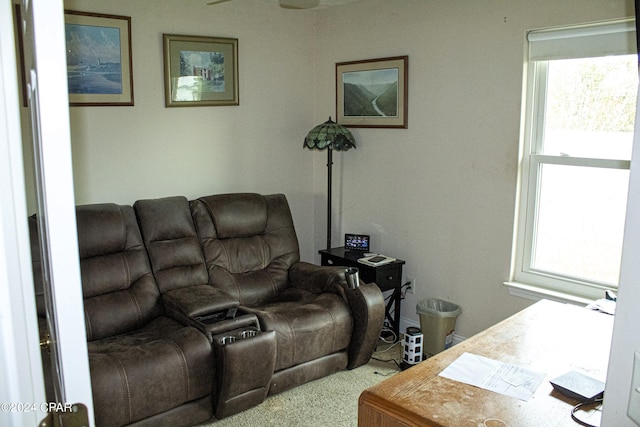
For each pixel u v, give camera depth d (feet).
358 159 13.84
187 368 8.36
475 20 10.93
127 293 10.00
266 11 13.46
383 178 13.28
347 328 10.55
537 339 6.27
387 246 13.44
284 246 12.48
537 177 10.65
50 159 2.62
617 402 2.63
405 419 4.62
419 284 12.78
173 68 12.06
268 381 9.22
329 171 13.52
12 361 2.66
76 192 11.11
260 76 13.60
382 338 12.64
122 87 11.41
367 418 4.95
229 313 9.64
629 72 9.29
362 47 13.30
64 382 2.84
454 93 11.51
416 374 5.34
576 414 4.65
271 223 12.53
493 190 11.09
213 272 11.32
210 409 8.87
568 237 10.46
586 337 6.34
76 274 2.78
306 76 14.49
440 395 4.93
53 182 2.65
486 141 11.09
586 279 10.24
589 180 10.03
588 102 9.87
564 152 10.31
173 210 11.07
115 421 7.73
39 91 2.55
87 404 2.93
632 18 8.86
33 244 6.95
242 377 8.72
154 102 11.94
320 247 15.17
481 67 10.97
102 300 9.68
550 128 10.45
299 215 14.96
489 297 11.43
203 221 11.57
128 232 10.41
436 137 11.98
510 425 4.48
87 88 10.94
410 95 12.38
